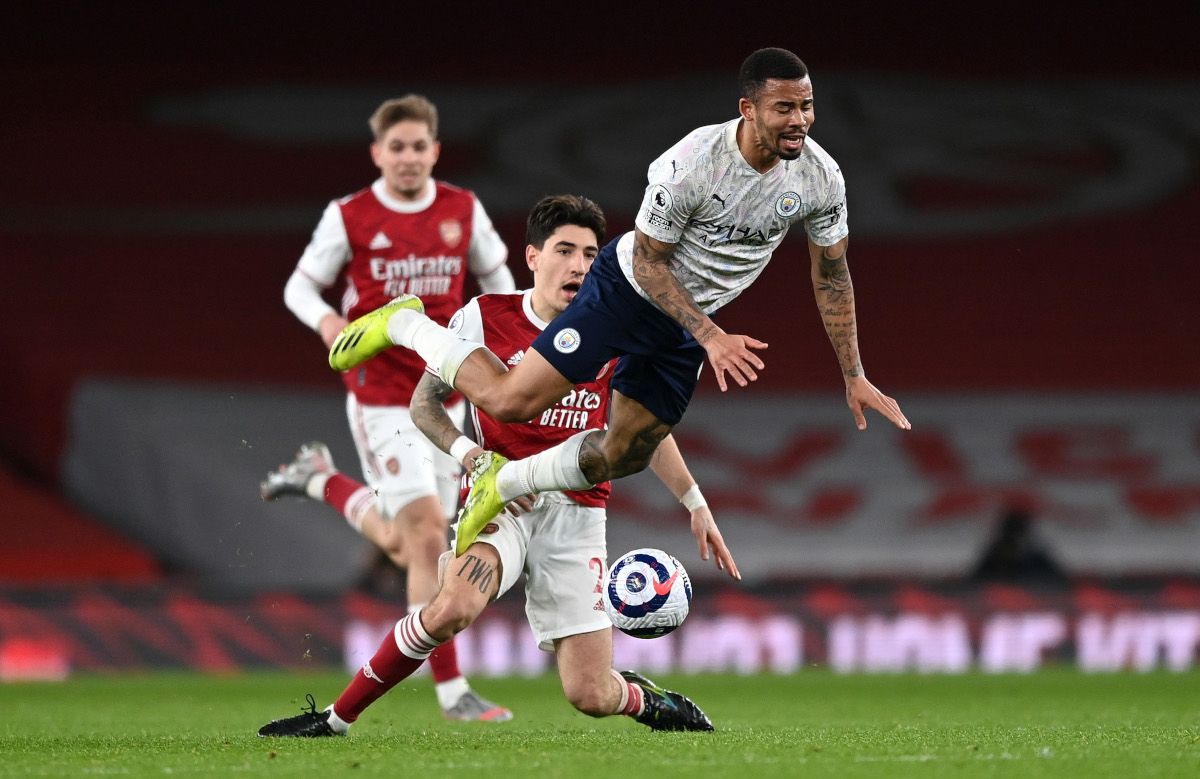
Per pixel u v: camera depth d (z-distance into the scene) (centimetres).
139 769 1723
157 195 9294
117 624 5228
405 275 3139
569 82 10500
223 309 8119
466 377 2177
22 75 10350
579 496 2245
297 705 3528
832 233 2120
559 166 9450
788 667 5425
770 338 8181
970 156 9875
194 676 5138
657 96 10306
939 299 8562
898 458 7094
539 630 2258
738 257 2089
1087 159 9869
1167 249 8969
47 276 8250
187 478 6738
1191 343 8125
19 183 9294
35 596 5175
